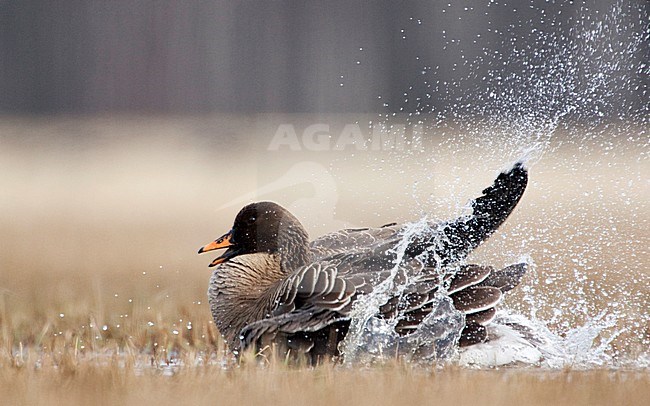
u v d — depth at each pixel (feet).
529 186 64.18
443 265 30.50
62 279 48.85
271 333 29.45
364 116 116.16
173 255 57.77
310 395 22.81
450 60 101.55
